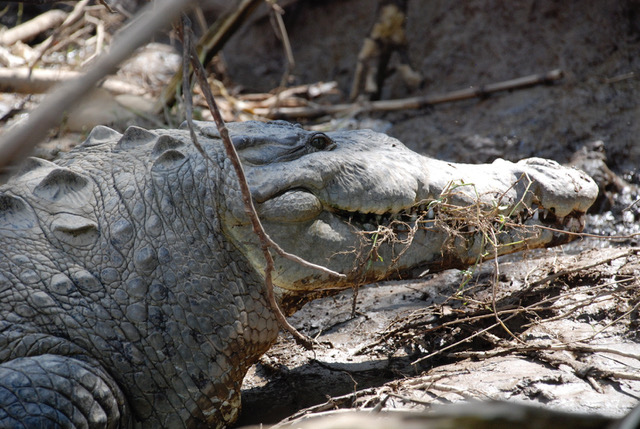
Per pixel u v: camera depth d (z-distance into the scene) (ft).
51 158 33.50
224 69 52.16
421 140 41.14
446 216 19.86
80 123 36.37
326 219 18.61
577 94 40.93
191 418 17.60
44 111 6.89
